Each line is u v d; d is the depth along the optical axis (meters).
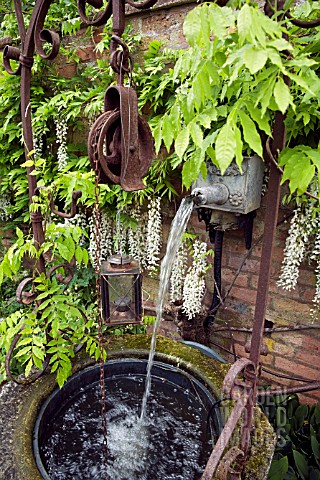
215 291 2.02
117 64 0.89
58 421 1.34
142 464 1.20
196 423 1.34
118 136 0.91
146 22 1.96
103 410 1.17
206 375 1.43
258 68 0.60
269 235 0.91
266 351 1.03
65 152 2.31
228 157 0.71
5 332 1.33
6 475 1.01
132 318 1.37
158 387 1.52
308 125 1.37
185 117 0.94
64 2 2.26
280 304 1.91
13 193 2.89
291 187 0.85
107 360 1.54
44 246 1.33
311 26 0.82
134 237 2.26
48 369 1.45
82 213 2.48
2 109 2.44
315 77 0.80
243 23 0.60
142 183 0.94
